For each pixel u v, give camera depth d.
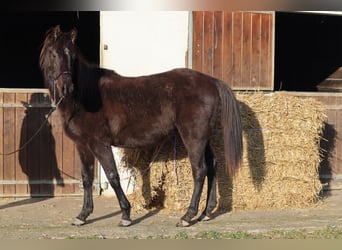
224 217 7.06
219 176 7.44
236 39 8.52
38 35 13.95
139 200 7.31
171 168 7.29
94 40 13.55
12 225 6.51
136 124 6.52
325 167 8.95
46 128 8.21
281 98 7.72
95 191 8.35
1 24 13.74
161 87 6.53
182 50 8.38
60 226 6.50
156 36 8.34
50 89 6.22
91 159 6.62
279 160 7.61
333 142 8.97
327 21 12.08
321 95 8.88
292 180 7.66
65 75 5.84
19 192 8.17
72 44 5.97
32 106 8.16
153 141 6.64
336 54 12.09
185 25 8.37
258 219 6.93
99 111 6.41
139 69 8.34
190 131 6.43
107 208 7.56
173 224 6.63
